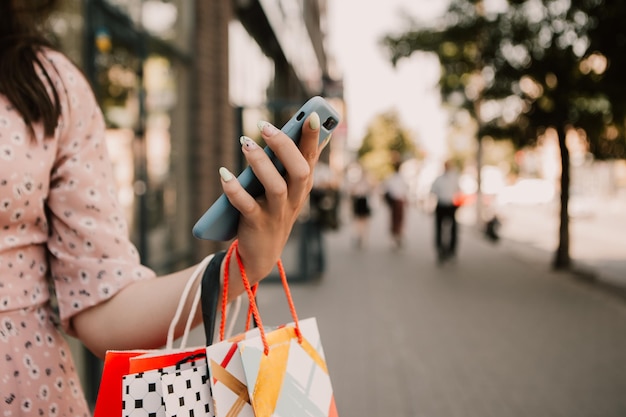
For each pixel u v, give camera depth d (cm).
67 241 111
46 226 112
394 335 676
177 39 820
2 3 123
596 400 482
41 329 109
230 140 1021
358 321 739
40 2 132
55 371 109
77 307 109
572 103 1000
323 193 1134
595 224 2559
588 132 1022
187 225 873
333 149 3353
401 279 1077
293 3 1964
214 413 94
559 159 1170
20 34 116
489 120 1102
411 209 4053
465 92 1199
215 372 95
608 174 4456
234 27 1087
